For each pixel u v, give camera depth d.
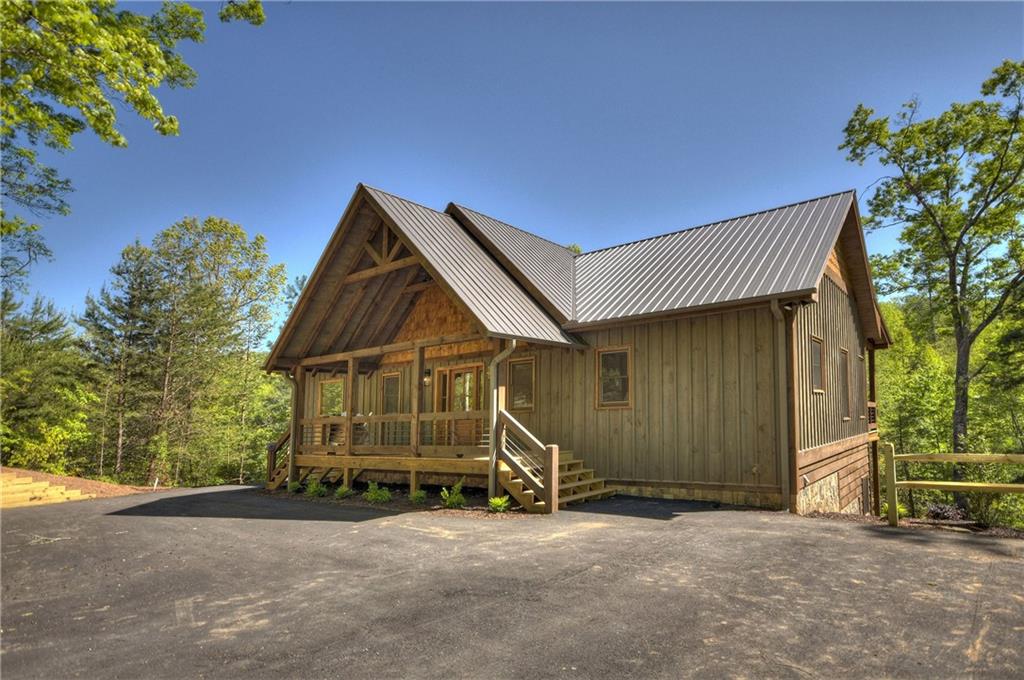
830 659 3.63
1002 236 24.02
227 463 30.69
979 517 9.02
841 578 5.38
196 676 3.54
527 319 11.56
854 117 25.02
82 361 24.61
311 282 13.12
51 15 6.37
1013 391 22.23
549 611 4.59
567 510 9.85
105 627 4.47
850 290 15.77
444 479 12.14
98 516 10.29
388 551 6.90
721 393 10.86
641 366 11.91
